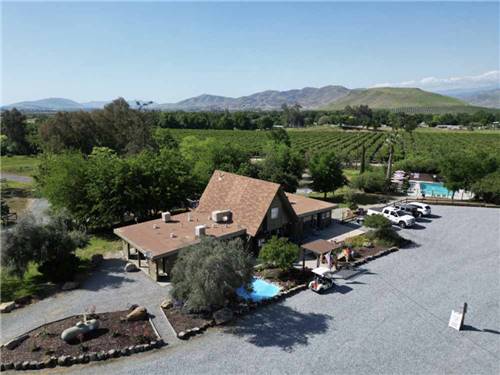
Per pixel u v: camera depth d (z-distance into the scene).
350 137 142.38
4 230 24.92
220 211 32.72
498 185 46.16
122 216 37.78
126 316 20.91
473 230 37.56
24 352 17.75
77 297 23.86
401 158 82.50
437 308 22.56
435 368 17.30
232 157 55.06
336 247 27.97
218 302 20.88
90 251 32.56
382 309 22.47
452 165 49.38
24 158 99.12
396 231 37.38
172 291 21.33
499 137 127.56
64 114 71.81
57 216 28.12
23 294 24.25
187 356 18.00
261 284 25.81
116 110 78.25
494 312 22.09
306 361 17.67
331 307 22.78
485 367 17.39
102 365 17.25
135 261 30.00
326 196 55.50
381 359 17.88
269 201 31.20
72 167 37.66
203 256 21.02
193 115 185.25
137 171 38.25
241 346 18.81
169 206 39.75
